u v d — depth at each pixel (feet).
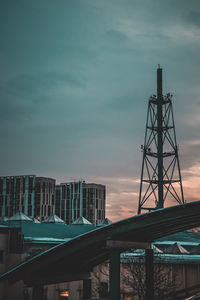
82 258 144.87
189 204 111.86
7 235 164.96
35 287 137.80
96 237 127.24
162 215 116.57
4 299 150.20
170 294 146.51
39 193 573.74
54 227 277.23
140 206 254.06
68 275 148.25
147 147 258.98
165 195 249.96
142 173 258.78
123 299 172.65
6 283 151.84
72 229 287.69
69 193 655.35
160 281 153.48
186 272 175.63
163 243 282.97
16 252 162.81
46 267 138.51
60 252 132.87
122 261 176.55
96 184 645.92
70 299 183.52
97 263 156.66
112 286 123.34
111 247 124.47
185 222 131.54
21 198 577.43
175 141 254.06
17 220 287.28
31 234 246.68
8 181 593.01
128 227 121.80
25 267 136.98
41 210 570.05
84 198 638.94
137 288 148.46
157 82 266.77
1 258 161.48
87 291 158.30
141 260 176.55
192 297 127.65
